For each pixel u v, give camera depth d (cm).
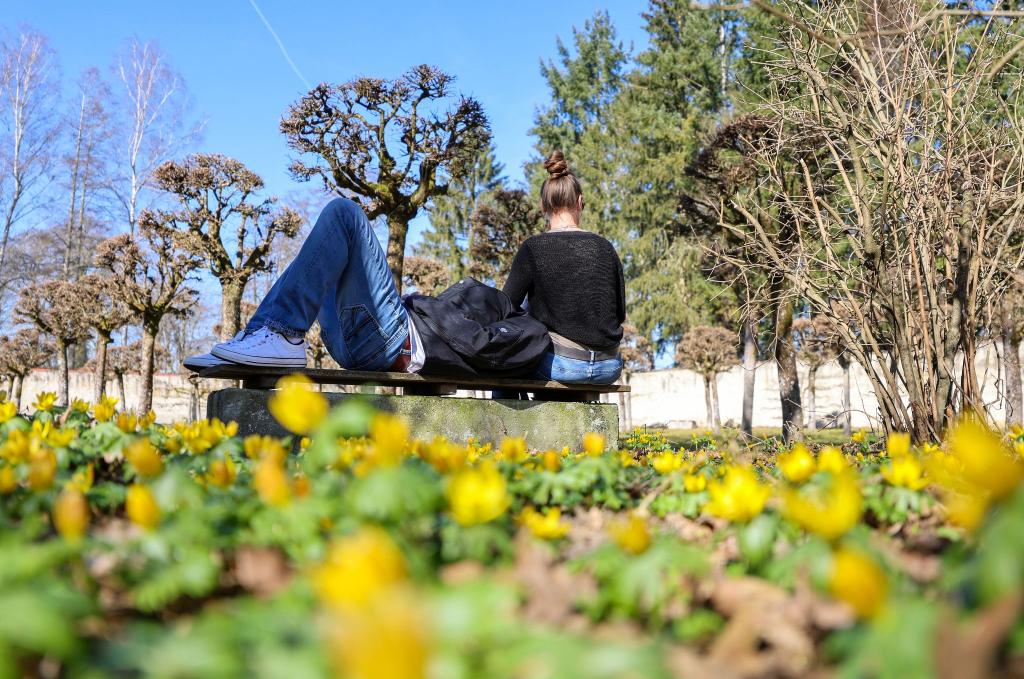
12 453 161
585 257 409
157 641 67
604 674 60
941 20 381
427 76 1221
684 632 91
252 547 114
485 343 379
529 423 396
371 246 360
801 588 102
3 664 65
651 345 3644
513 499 165
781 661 84
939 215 389
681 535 160
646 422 3466
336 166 1225
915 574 112
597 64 4406
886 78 392
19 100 3350
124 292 1772
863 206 415
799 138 446
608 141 3969
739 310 551
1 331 4225
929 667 64
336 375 351
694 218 928
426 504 112
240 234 1678
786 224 473
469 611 68
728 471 204
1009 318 421
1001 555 72
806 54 420
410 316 379
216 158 1639
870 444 443
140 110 3306
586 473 181
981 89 397
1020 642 65
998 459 88
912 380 389
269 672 61
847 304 426
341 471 151
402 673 48
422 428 367
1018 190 379
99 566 107
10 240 4216
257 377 343
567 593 99
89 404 277
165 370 4403
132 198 3322
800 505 99
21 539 103
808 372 2491
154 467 139
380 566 58
